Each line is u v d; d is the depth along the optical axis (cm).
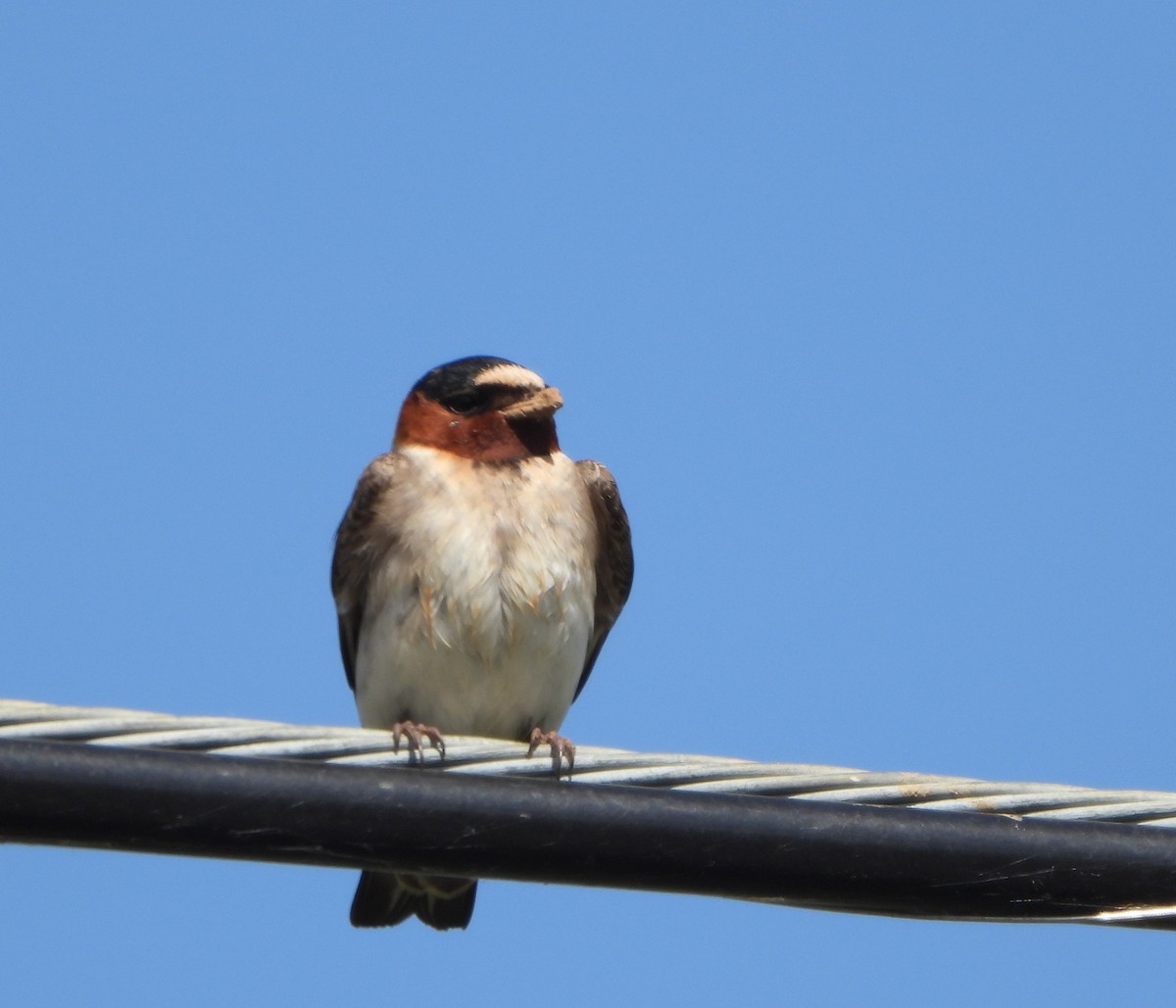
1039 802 1083
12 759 978
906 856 1062
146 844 1000
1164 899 1070
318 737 1037
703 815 1054
